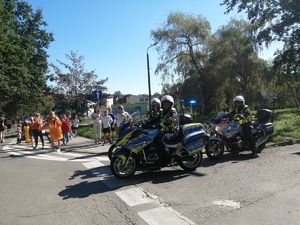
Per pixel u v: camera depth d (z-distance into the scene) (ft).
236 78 99.55
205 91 95.81
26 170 25.84
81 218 14.29
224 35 99.40
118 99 311.68
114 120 43.86
